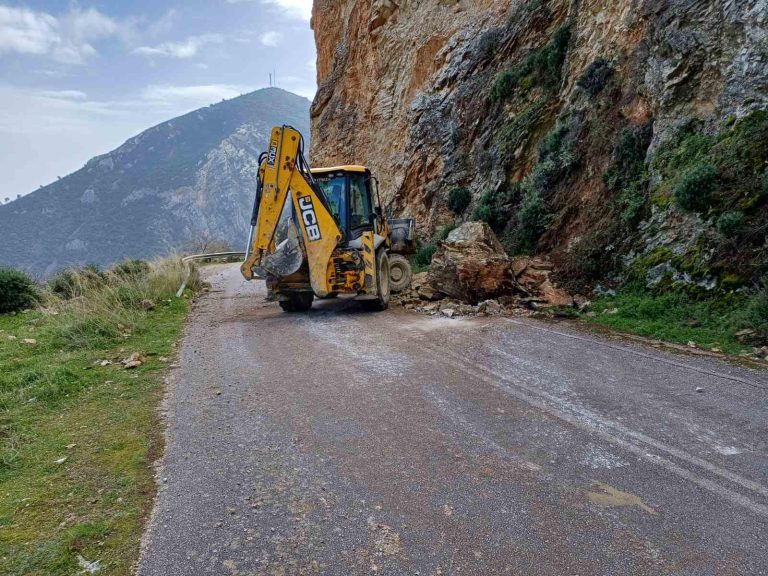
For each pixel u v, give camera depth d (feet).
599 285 33.22
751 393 17.26
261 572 9.54
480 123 58.70
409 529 10.69
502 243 44.52
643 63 37.65
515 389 18.31
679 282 28.19
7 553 10.22
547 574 9.26
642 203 33.45
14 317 36.04
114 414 17.44
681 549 9.83
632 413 16.05
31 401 18.83
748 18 30.58
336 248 33.73
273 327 30.71
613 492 11.82
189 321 33.73
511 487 12.14
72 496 12.31
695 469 12.69
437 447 14.23
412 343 25.05
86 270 45.52
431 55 73.31
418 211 66.90
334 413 16.79
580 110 43.19
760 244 25.67
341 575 9.40
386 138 79.71
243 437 15.30
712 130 31.12
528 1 58.90
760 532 10.26
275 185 33.17
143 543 10.46
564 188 41.78
